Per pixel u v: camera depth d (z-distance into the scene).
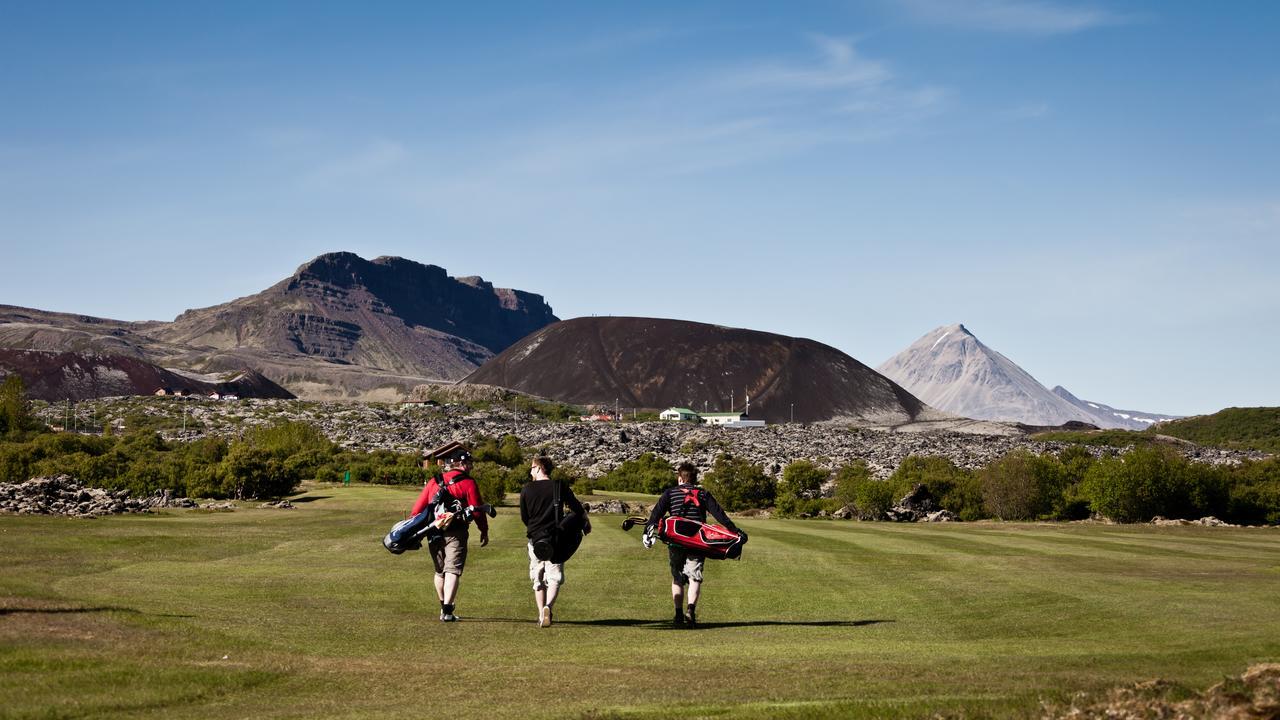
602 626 14.95
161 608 15.02
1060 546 31.62
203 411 185.25
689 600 15.02
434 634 13.77
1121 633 14.02
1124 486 65.38
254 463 62.69
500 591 19.16
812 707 8.90
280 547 26.92
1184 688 9.11
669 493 15.18
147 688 9.52
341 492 70.12
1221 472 68.69
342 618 15.04
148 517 39.56
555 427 183.12
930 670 10.99
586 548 28.05
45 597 14.96
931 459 96.44
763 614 16.61
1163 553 29.52
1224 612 15.93
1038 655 12.10
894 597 18.64
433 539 15.00
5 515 36.34
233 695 9.59
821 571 23.02
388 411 194.50
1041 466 71.31
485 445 137.75
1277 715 8.14
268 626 13.84
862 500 71.25
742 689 10.01
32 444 81.12
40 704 8.74
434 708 9.16
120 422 170.62
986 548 30.17
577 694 9.78
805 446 166.12
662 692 9.88
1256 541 36.59
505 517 43.56
